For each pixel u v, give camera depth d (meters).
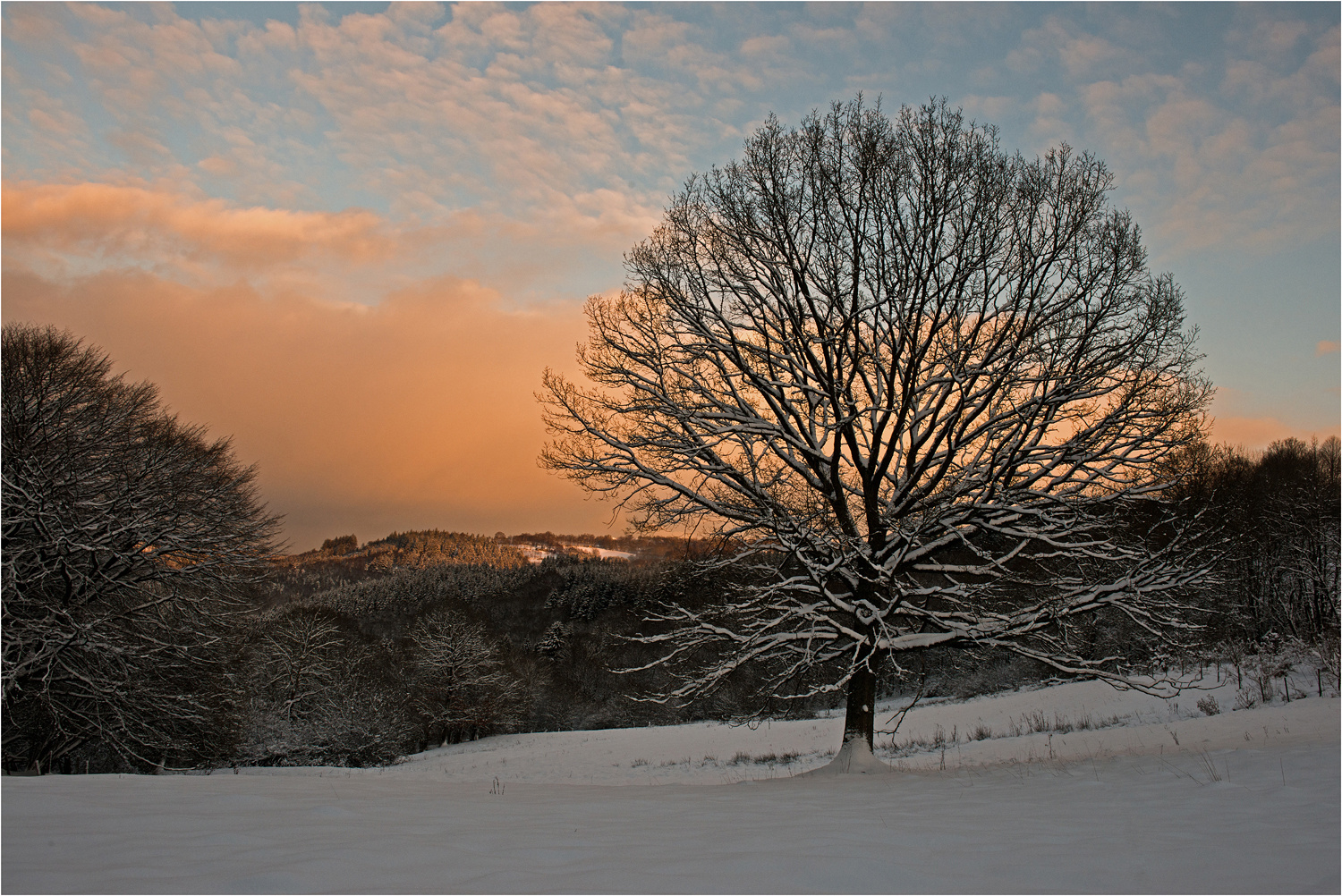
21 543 19.00
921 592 12.66
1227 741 12.96
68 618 18.39
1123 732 17.45
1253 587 33.97
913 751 19.44
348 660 47.91
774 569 13.94
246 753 35.22
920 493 13.70
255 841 5.20
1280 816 6.60
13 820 5.68
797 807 7.96
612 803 8.30
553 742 39.06
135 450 22.19
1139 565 12.65
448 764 32.06
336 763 39.31
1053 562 14.48
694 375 14.99
